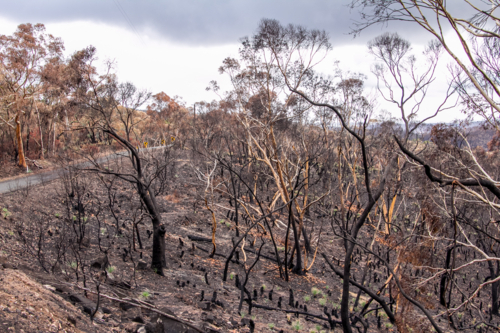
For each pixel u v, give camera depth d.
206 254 17.78
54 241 11.83
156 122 49.25
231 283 14.21
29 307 4.67
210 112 46.66
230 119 31.77
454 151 11.32
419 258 10.92
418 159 6.20
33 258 9.41
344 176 28.72
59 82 28.48
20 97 28.95
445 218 12.23
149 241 16.06
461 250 24.14
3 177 24.23
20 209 14.71
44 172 26.92
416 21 5.74
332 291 16.70
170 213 23.45
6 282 5.32
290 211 16.72
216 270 15.45
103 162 26.39
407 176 20.22
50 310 5.00
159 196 26.73
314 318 11.76
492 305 18.11
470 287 20.73
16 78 28.17
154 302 8.50
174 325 6.70
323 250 23.17
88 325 5.48
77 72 11.85
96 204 18.75
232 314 9.73
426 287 11.70
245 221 25.84
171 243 17.56
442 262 16.30
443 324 13.69
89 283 8.34
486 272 23.66
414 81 11.75
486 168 16.50
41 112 35.81
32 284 5.81
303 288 16.31
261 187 33.91
